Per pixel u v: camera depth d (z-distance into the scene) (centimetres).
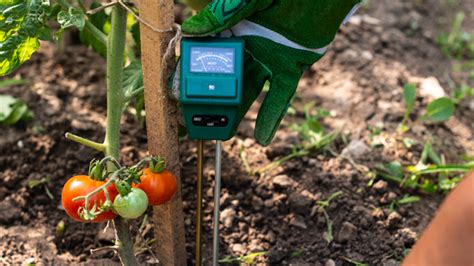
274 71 111
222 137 112
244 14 107
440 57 180
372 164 146
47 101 154
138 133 148
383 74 168
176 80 111
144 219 133
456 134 159
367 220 136
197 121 111
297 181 141
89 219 110
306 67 114
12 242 133
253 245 133
